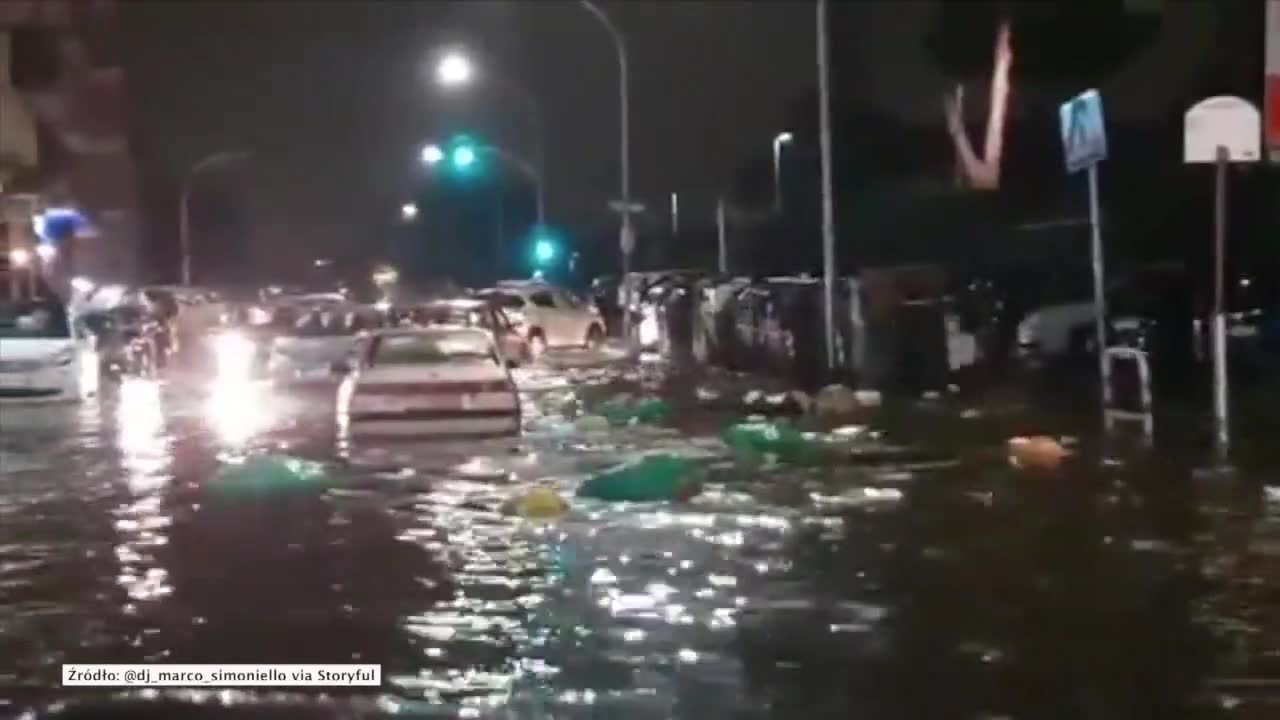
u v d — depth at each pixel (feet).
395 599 40.27
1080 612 37.76
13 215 149.07
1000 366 101.60
